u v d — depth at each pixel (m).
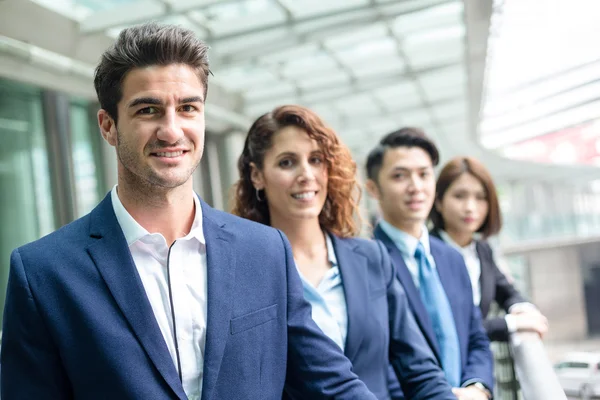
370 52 12.41
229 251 1.55
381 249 2.27
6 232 7.47
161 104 1.38
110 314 1.37
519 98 15.74
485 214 3.38
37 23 6.96
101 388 1.34
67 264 1.40
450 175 3.32
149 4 8.09
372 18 9.39
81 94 8.44
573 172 39.22
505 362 2.91
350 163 2.26
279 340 1.58
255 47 10.09
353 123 18.45
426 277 2.61
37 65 7.04
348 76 13.41
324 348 1.66
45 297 1.36
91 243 1.44
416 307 2.46
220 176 13.73
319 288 2.12
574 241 23.38
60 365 1.37
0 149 7.49
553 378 2.16
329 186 2.28
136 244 1.46
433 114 19.64
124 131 1.40
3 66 6.64
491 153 28.52
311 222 2.22
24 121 7.93
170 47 1.39
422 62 12.99
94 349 1.34
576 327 22.44
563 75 14.09
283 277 1.62
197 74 1.44
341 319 2.06
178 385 1.38
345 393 1.64
